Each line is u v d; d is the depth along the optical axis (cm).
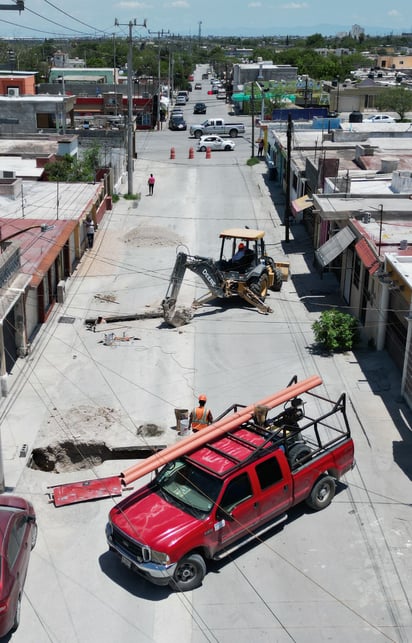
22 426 1667
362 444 1602
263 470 1218
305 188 3678
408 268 1880
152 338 2239
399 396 1841
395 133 4491
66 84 8650
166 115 9000
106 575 1177
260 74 9819
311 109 6744
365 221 2461
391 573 1191
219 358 2089
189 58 18225
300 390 1384
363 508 1369
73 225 2711
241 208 4094
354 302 2423
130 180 4275
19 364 2025
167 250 3219
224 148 6331
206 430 1257
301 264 3073
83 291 2680
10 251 1947
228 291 2480
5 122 5497
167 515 1146
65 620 1077
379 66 16638
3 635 998
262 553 1234
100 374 1969
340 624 1076
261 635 1052
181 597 1127
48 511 1348
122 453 1577
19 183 3234
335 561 1216
